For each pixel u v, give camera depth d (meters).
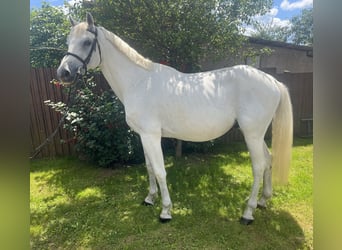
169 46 3.46
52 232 2.24
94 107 3.55
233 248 1.95
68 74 1.95
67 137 4.23
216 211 2.45
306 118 5.30
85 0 3.57
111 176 3.38
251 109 2.00
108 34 2.12
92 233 2.21
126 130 3.51
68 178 3.38
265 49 4.20
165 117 2.11
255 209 2.42
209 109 2.04
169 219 2.30
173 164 3.69
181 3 3.29
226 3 3.58
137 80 2.15
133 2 3.24
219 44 3.61
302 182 2.94
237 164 3.65
